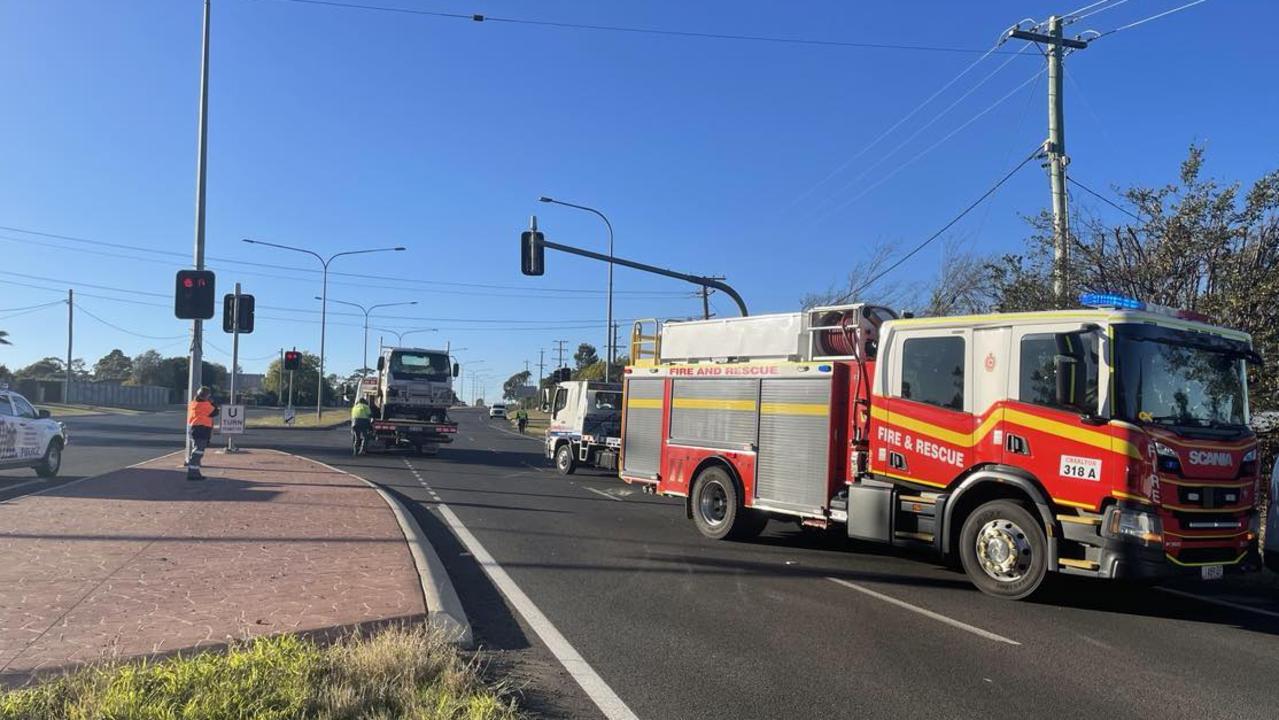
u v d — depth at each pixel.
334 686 4.84
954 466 9.09
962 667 6.32
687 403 13.12
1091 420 7.93
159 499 13.48
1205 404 8.30
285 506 13.15
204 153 19.95
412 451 32.03
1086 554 7.98
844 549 11.84
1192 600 9.05
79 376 126.31
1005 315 8.80
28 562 8.45
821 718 5.21
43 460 17.56
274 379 120.38
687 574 9.65
